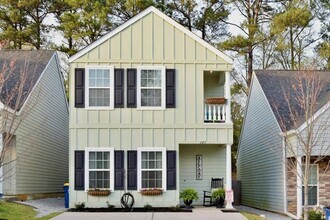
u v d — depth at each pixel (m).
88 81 18.94
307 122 16.77
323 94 21.39
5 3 32.53
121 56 19.14
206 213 17.33
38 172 23.27
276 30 31.27
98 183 18.66
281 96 22.61
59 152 27.47
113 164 18.69
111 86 18.98
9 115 17.64
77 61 19.00
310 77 20.08
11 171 19.72
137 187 18.64
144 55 19.20
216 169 20.94
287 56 35.59
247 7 34.22
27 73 21.48
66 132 29.17
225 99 19.30
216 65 19.36
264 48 35.44
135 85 19.05
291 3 32.97
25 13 33.47
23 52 24.88
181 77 19.23
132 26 19.28
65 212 17.44
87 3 32.25
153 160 18.86
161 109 19.00
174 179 18.80
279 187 20.61
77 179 18.58
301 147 16.95
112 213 17.25
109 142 18.78
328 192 19.73
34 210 17.48
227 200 18.77
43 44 33.66
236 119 38.53
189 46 19.38
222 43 32.62
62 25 32.50
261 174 23.83
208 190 20.78
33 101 21.45
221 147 21.06
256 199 24.78
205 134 19.06
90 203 18.50
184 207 18.98
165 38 19.34
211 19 33.22
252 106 25.94
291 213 19.59
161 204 18.61
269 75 24.73
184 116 19.08
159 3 32.91
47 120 24.77
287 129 19.91
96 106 18.89
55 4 33.66
